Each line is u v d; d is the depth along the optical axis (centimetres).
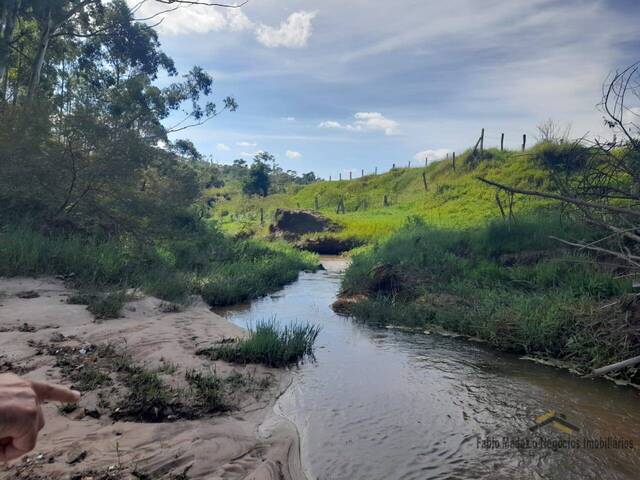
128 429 461
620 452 465
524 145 3825
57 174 1390
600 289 912
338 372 689
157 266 1403
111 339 742
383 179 5728
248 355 715
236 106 2609
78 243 1254
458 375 690
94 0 2094
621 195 769
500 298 1023
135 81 2216
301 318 1062
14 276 1048
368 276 1305
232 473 404
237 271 1504
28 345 668
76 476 371
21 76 2481
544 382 666
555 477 421
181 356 691
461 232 1652
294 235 3409
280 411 551
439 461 446
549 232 1368
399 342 869
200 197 2031
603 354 722
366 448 468
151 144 1705
